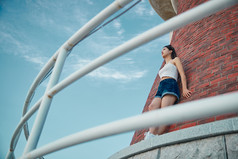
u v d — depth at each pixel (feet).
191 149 7.27
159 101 10.69
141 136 12.29
